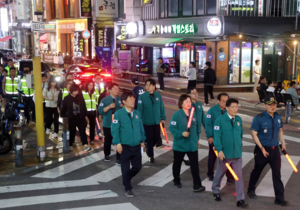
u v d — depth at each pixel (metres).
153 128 8.62
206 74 17.31
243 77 23.47
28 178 7.63
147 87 8.43
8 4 58.44
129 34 31.53
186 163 8.55
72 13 42.12
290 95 14.10
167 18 26.08
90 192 6.77
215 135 6.12
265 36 20.47
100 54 26.03
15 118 10.66
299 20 23.72
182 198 6.47
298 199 6.44
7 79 13.15
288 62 24.48
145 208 6.01
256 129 6.27
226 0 21.86
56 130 11.34
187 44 25.83
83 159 9.06
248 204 6.21
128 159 6.63
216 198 6.35
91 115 10.25
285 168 8.21
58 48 44.69
